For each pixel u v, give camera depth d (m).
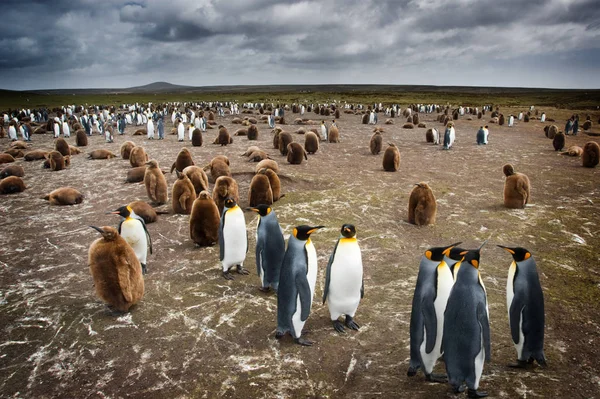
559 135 22.25
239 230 6.93
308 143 20.97
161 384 4.55
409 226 9.96
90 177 16.06
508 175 11.45
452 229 9.72
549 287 6.71
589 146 17.39
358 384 4.45
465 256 3.89
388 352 5.02
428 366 4.31
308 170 16.67
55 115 52.53
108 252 5.60
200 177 11.76
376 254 8.22
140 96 138.38
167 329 5.62
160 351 5.15
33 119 45.97
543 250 8.38
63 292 6.78
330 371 4.70
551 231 9.52
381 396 4.22
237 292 6.67
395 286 6.82
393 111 48.16
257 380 4.57
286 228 9.65
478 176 15.88
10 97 114.06
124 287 5.70
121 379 4.65
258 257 6.43
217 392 4.39
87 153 22.42
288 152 18.06
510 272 4.52
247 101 91.44
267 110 58.41
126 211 6.93
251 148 19.88
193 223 8.38
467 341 3.81
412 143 25.75
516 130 33.78
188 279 7.15
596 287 6.70
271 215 6.41
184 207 10.66
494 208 11.42
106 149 22.31
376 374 4.61
